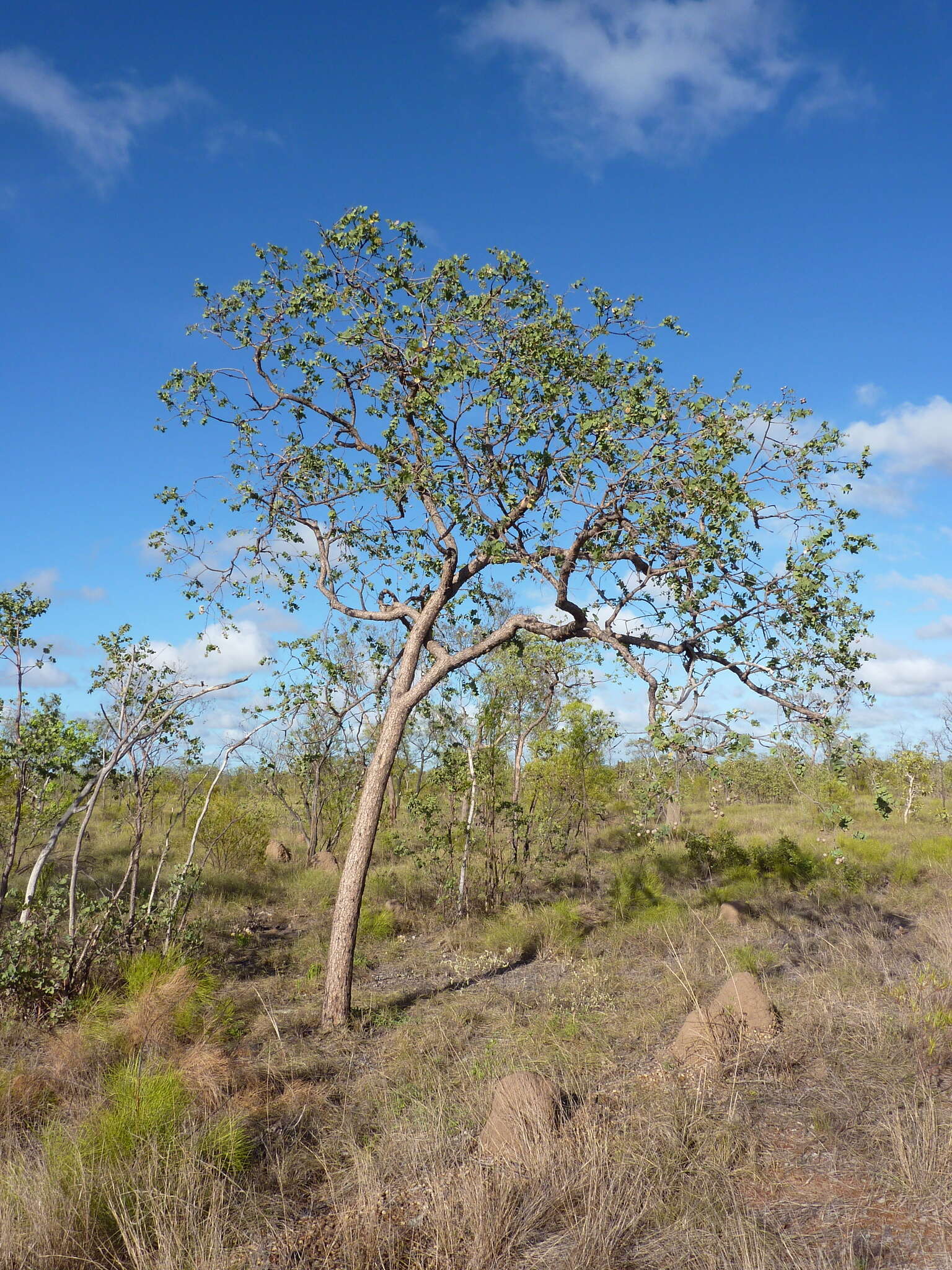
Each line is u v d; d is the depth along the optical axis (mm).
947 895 13641
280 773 17422
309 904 14164
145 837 17141
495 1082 5980
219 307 8930
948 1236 3896
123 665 9352
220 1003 8383
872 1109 5297
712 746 6957
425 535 9695
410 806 13711
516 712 14648
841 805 7238
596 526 8242
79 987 8375
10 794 10336
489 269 8547
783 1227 4090
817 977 8523
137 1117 5062
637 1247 4004
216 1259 3914
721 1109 5422
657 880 14430
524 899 13586
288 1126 5691
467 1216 4188
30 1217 4141
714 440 7484
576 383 8258
